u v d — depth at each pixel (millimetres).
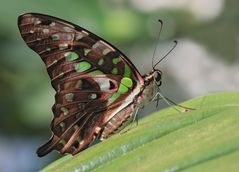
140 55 817
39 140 815
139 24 799
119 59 675
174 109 656
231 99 646
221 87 857
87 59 672
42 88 798
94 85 674
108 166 617
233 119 618
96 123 676
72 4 780
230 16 844
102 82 674
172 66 854
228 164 594
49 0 777
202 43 851
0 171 821
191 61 854
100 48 672
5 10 771
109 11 792
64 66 670
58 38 666
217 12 842
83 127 676
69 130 675
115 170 613
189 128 620
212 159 599
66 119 674
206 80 857
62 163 627
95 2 787
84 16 782
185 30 844
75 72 671
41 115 798
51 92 799
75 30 667
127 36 793
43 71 796
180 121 622
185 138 615
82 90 674
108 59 674
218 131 613
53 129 674
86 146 676
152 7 819
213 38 848
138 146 619
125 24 792
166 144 616
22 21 661
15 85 794
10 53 784
